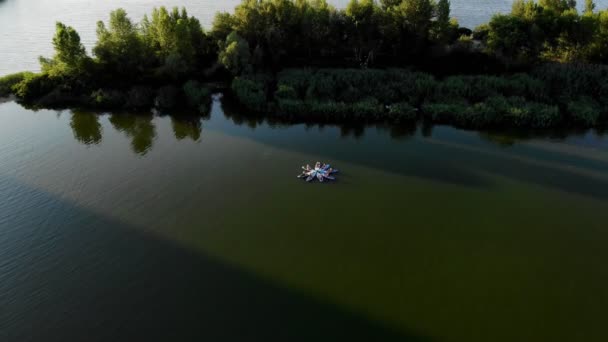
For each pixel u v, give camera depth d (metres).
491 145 67.81
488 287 43.31
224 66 91.69
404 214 53.28
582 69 79.81
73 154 67.81
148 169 63.31
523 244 48.31
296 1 97.62
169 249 48.34
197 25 95.56
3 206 55.34
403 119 75.94
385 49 95.88
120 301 42.38
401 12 90.44
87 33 123.62
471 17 132.25
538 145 67.31
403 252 47.75
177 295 42.91
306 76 85.12
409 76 83.31
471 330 39.06
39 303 42.31
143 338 38.84
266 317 40.53
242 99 82.25
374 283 44.00
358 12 90.38
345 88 82.94
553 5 94.75
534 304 41.38
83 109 84.00
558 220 51.44
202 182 59.97
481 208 53.78
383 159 64.94
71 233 50.81
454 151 66.44
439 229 50.78
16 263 46.84
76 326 40.03
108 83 88.38
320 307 41.38
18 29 130.25
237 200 56.19
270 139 71.75
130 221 52.66
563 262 45.91
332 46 94.12
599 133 70.00
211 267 45.97
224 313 41.00
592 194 55.41
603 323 39.31
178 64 86.56
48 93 87.06
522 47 85.88
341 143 69.94
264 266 46.06
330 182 59.38
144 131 75.50
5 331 39.56
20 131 75.38
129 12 149.25
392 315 40.59
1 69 99.31
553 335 38.44
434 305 41.50
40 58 91.44
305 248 48.41
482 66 88.88
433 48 92.94
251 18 92.44
